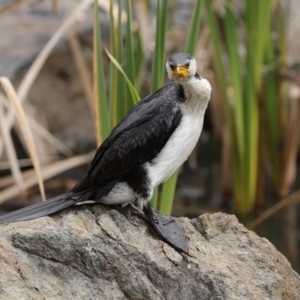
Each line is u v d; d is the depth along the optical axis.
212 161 15.80
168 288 6.86
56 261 6.74
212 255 7.12
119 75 8.83
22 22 16.31
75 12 10.67
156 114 7.09
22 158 14.95
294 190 14.31
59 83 15.70
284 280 7.17
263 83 13.42
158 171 7.20
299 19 14.54
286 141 13.89
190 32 9.31
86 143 16.02
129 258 6.84
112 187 7.19
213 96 15.41
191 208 13.52
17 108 9.11
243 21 13.23
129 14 8.61
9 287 6.40
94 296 6.72
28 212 7.01
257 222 12.24
